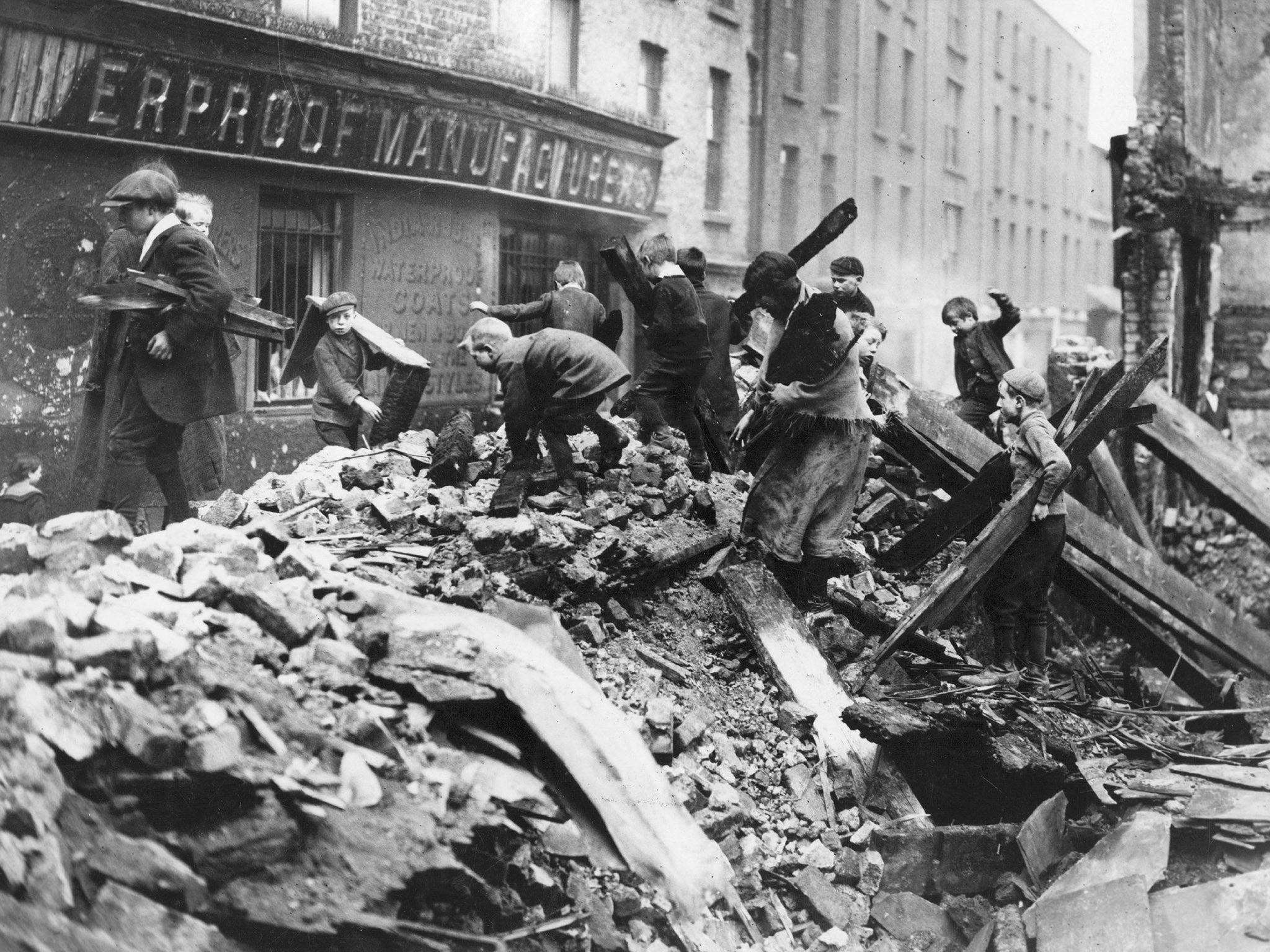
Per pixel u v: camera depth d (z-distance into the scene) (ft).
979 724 18.86
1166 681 29.84
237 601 13.76
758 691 19.03
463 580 16.47
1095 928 15.42
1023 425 21.91
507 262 52.08
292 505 19.04
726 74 70.59
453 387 46.88
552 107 50.24
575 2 55.36
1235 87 41.75
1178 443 33.12
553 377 19.62
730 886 14.62
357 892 11.14
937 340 107.86
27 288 30.01
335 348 24.34
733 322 29.04
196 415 19.58
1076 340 33.73
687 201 66.90
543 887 12.87
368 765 12.31
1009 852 17.49
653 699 16.69
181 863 10.78
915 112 101.45
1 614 11.71
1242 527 38.83
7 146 29.55
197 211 22.43
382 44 39.47
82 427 19.88
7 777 10.56
